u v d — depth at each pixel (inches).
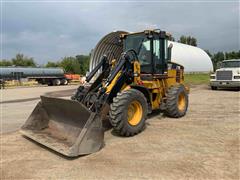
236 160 175.0
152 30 282.4
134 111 239.0
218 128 258.8
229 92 613.9
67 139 208.7
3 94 741.9
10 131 270.8
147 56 285.7
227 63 670.5
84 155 190.5
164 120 298.2
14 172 165.9
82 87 243.4
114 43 402.0
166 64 311.6
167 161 175.8
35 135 223.9
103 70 260.5
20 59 2714.1
